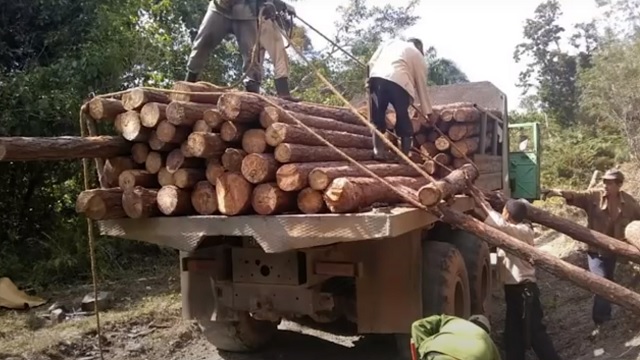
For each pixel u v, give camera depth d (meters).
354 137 5.17
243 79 5.71
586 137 20.11
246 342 5.57
